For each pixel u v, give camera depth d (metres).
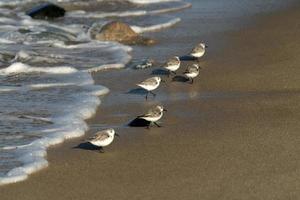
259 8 28.53
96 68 20.17
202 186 11.80
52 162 13.02
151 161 13.02
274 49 21.50
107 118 15.66
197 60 20.78
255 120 15.08
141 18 27.86
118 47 22.88
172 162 12.93
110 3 30.73
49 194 11.66
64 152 13.55
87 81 18.72
